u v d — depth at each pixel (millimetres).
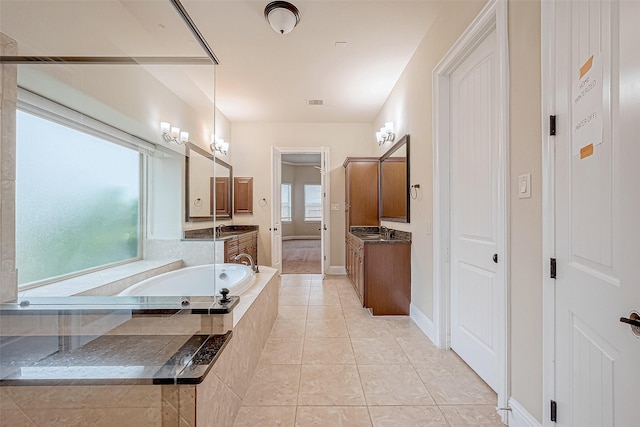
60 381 1104
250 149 5191
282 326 2762
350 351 2262
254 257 4871
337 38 2664
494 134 1726
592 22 972
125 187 2740
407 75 3125
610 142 892
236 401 1586
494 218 1729
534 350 1312
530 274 1333
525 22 1351
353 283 4117
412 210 2963
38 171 1753
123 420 1118
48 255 1849
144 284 2412
